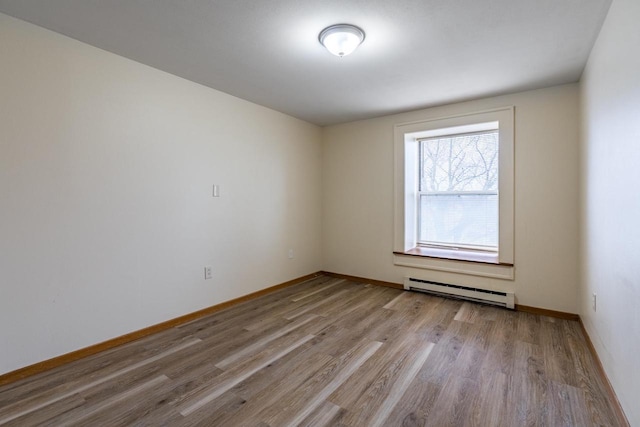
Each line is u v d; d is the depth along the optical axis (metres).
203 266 3.12
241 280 3.51
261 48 2.33
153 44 2.28
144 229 2.64
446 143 3.95
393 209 4.04
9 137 1.94
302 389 1.89
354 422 1.60
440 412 1.68
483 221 3.72
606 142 1.92
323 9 1.84
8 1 1.77
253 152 3.63
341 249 4.55
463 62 2.53
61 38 2.15
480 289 3.42
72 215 2.22
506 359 2.22
